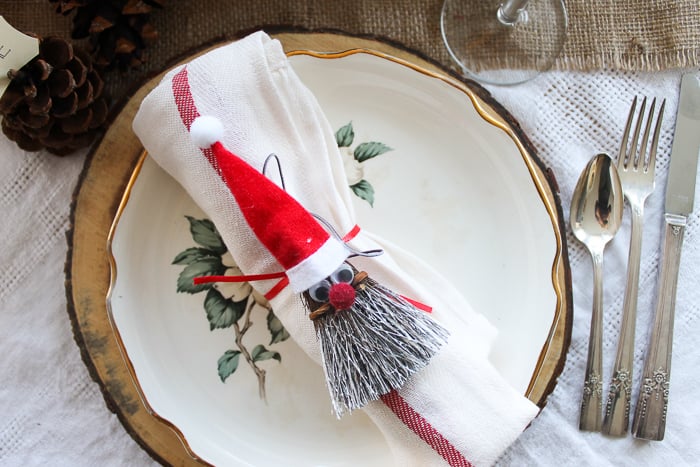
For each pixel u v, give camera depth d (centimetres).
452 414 41
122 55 46
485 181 47
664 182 49
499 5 49
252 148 42
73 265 45
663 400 47
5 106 42
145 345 45
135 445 47
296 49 46
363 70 46
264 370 46
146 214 46
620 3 49
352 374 40
